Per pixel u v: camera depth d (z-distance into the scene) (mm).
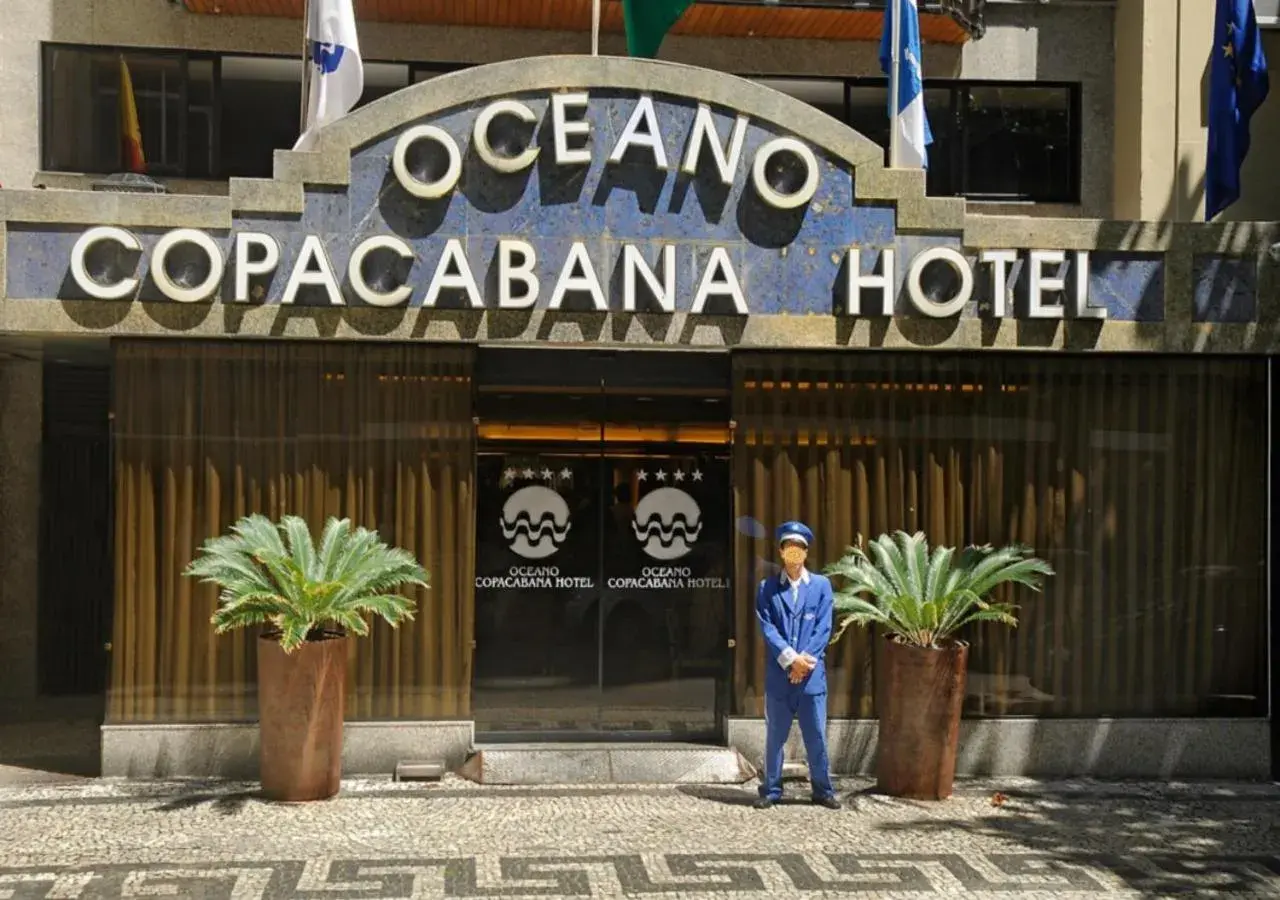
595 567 11523
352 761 10992
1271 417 11773
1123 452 11719
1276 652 11680
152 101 14312
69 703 14062
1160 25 14328
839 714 11453
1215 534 11766
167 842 8938
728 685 11438
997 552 11133
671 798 10375
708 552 11625
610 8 14039
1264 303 11492
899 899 7945
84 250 10391
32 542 14273
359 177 10773
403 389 11156
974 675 11562
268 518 10984
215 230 10641
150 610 10875
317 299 10703
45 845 8844
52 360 13031
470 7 14039
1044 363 11656
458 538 11203
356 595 10312
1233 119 12461
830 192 11180
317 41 11438
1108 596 11688
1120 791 11023
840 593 10750
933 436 11586
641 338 11023
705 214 11086
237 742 10852
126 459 10859
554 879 8219
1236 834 9633
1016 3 15008
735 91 11039
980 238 11242
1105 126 15039
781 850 8930
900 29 11898
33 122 14000
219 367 10977
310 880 8133
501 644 11422
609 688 11508
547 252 10945
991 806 10344
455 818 9664
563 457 11492
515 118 10844
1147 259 11453
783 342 11141
